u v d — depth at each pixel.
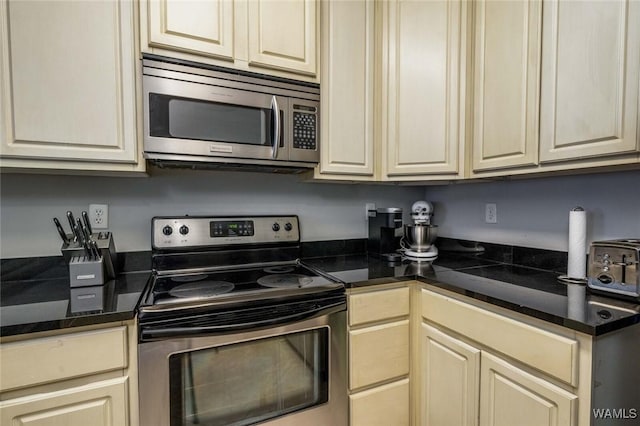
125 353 1.01
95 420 0.98
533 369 1.03
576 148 1.15
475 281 1.37
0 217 1.35
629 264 1.08
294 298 1.25
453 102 1.57
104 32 1.20
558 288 1.25
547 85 1.23
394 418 1.46
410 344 1.50
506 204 1.77
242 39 1.41
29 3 1.10
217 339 1.11
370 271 1.57
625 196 1.30
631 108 1.01
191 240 1.59
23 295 1.17
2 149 1.08
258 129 1.45
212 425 1.12
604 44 1.07
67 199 1.45
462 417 1.27
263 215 1.81
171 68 1.28
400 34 1.68
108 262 1.39
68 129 1.16
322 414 1.30
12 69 1.09
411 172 1.67
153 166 1.49
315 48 1.56
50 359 0.92
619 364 0.95
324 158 1.61
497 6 1.42
